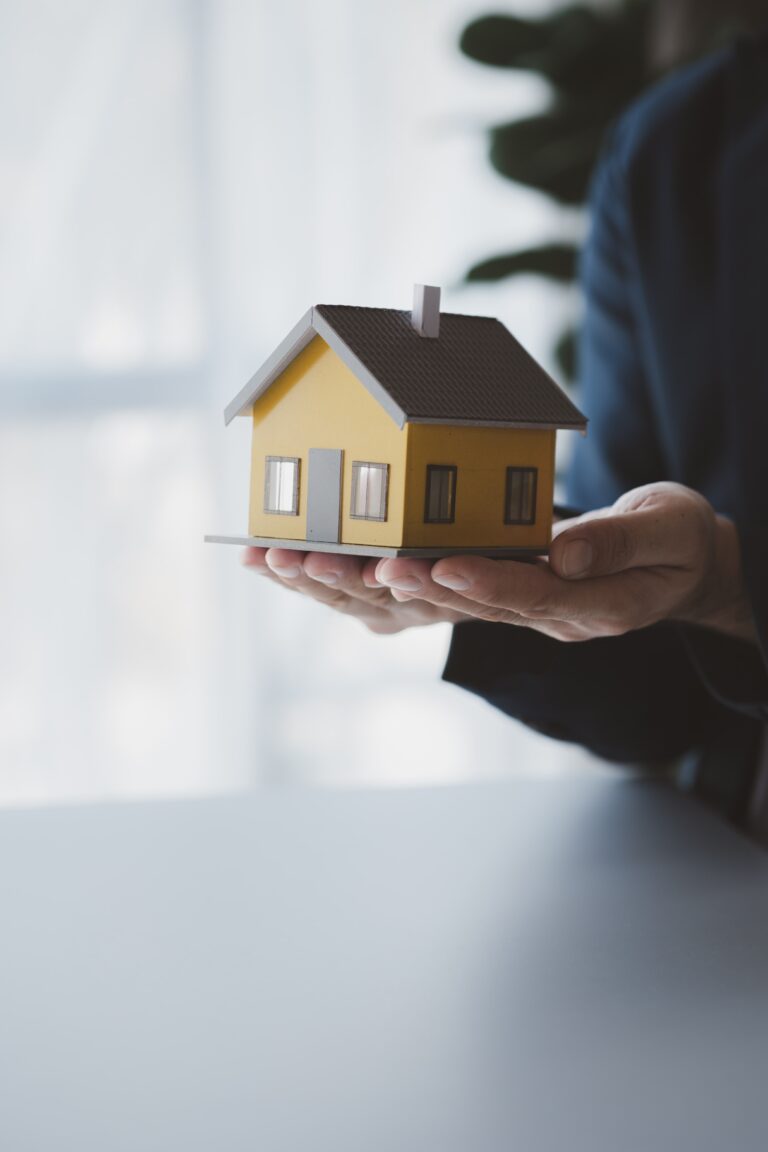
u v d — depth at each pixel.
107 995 0.72
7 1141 0.56
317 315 0.78
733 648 0.90
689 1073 0.63
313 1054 0.65
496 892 0.88
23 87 2.41
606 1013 0.70
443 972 0.75
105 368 2.52
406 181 2.61
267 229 2.55
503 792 1.12
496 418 0.77
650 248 1.12
